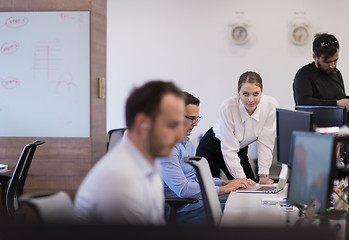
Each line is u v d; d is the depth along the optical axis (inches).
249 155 222.4
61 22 180.5
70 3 179.6
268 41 263.7
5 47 182.4
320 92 165.8
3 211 154.3
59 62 181.6
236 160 150.0
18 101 183.5
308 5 260.7
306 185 81.4
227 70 267.0
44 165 183.9
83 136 182.4
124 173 58.2
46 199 57.7
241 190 127.9
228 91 267.6
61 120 182.7
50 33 181.0
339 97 167.3
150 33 269.7
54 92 182.4
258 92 138.5
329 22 260.5
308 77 166.2
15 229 48.7
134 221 57.6
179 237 48.3
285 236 47.9
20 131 184.1
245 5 263.6
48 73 181.9
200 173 91.7
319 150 79.0
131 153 60.5
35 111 183.2
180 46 268.7
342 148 121.4
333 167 76.2
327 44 159.3
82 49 180.5
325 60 161.2
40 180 184.2
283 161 111.9
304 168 82.2
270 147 150.3
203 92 268.8
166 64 270.1
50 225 48.7
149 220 61.7
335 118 130.2
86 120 182.2
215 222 96.0
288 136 108.6
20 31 181.8
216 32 266.1
